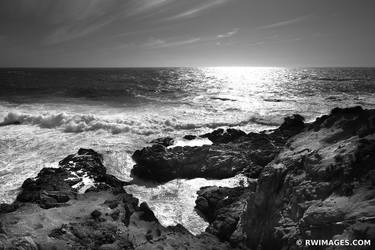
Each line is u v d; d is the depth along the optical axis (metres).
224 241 9.82
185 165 15.84
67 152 18.08
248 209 9.59
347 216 6.13
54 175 13.95
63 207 10.68
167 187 14.51
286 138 19.02
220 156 16.31
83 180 13.98
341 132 9.24
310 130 10.74
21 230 8.87
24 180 14.32
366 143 7.74
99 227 9.31
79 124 22.77
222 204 11.82
